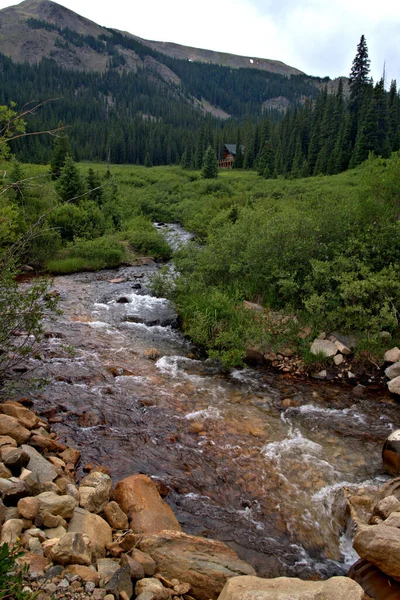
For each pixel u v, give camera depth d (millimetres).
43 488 4777
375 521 5012
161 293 15492
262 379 9539
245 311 11406
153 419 7555
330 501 5746
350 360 9766
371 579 4148
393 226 10797
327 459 6645
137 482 5297
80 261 20359
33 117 94250
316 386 9211
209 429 7367
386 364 9406
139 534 4387
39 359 9555
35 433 6309
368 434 7375
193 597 3854
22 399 7555
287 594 3215
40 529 4059
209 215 31203
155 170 87938
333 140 69562
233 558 4297
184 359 10508
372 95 64000
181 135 127812
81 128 124875
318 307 10320
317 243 11773
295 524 5348
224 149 115625
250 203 35000
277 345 10234
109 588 3359
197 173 76500
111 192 30375
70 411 7555
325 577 4590
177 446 6809
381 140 60812
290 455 6715
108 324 12695
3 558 2900
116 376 9203
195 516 5348
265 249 12117
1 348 8117
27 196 20328
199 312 11641
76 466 6031
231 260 13250
